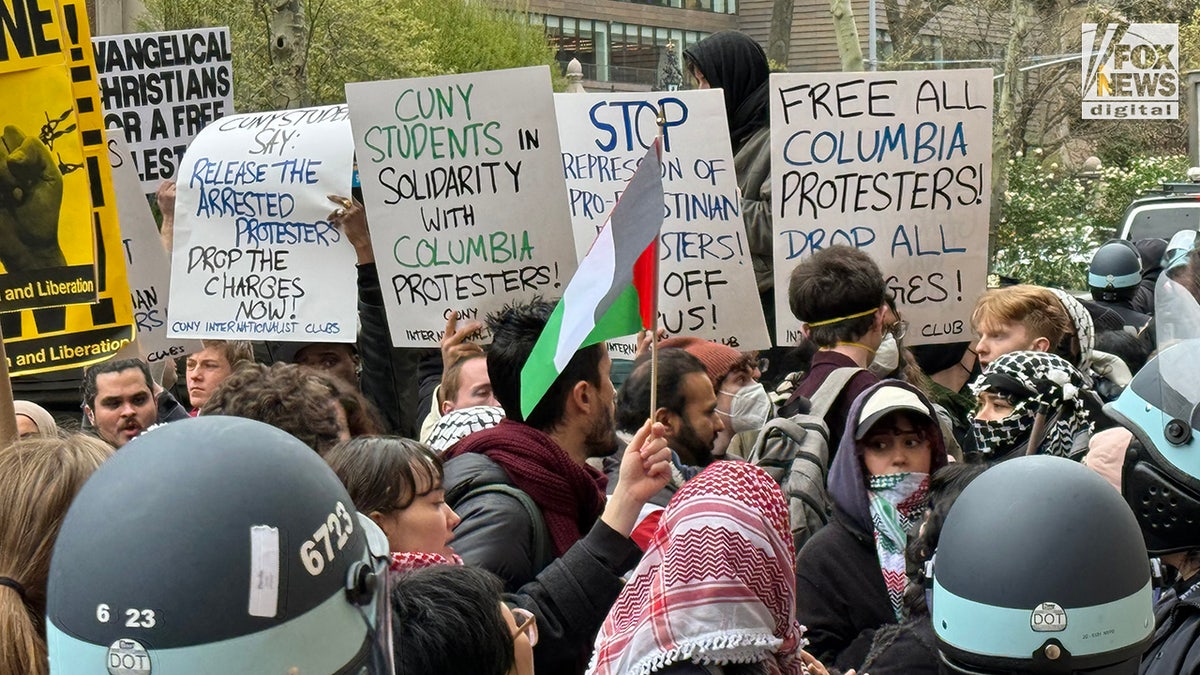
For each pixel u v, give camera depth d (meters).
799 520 3.99
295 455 1.47
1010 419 4.15
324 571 1.43
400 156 5.15
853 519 3.57
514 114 5.08
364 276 5.46
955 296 5.27
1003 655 2.07
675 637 2.43
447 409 4.59
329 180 5.45
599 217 5.36
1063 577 2.04
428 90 5.11
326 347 5.80
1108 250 7.77
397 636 2.34
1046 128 22.30
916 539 3.10
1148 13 21.97
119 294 4.59
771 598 2.50
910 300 5.26
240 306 5.60
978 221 5.24
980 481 2.18
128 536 1.37
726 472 2.58
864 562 3.55
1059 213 17.14
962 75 5.20
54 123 4.36
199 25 21.89
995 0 22.44
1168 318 2.44
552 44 48.03
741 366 4.59
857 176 5.22
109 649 1.35
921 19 23.69
